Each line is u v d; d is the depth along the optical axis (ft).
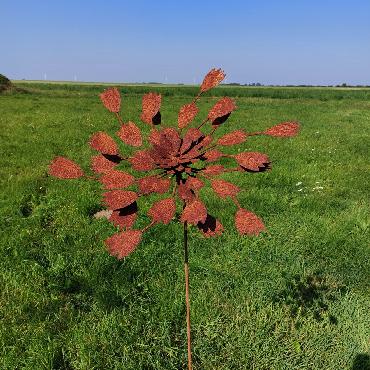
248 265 13.69
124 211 5.04
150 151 5.37
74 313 11.60
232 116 59.88
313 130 45.57
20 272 13.19
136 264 13.60
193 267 13.48
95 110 63.05
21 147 32.58
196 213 4.56
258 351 10.14
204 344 10.31
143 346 10.21
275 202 19.52
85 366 9.57
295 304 11.74
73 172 5.11
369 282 12.98
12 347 10.14
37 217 17.65
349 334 10.80
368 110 79.82
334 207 19.86
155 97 6.00
